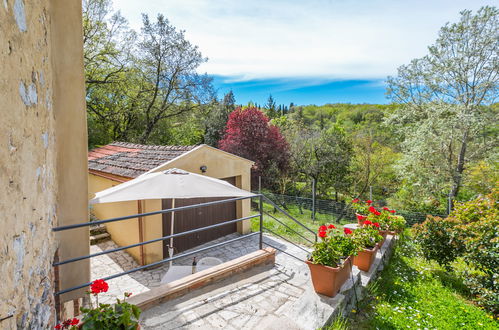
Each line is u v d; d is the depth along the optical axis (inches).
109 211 313.1
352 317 131.2
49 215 83.7
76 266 108.7
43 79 81.0
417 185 508.1
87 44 548.7
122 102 634.8
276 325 103.7
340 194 682.8
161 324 108.4
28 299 57.5
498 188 221.8
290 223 395.5
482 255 176.1
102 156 373.1
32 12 67.8
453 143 521.0
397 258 231.0
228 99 932.6
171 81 669.9
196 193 173.6
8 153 47.4
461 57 494.0
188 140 816.3
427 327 130.6
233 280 148.8
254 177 647.8
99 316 72.7
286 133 744.3
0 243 42.3
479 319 144.0
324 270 123.3
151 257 255.6
